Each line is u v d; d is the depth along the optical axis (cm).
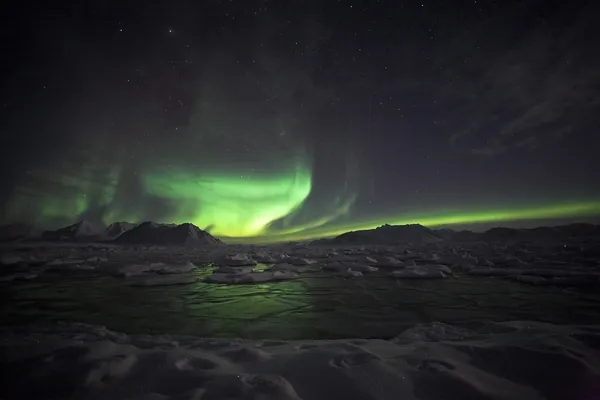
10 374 280
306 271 1585
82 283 1237
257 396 226
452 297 880
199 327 598
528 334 346
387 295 920
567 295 891
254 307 773
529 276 1214
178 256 3027
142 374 272
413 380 252
